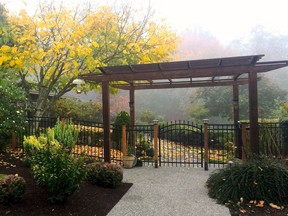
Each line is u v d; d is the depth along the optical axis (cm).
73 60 831
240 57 516
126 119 861
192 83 873
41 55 780
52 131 608
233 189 436
